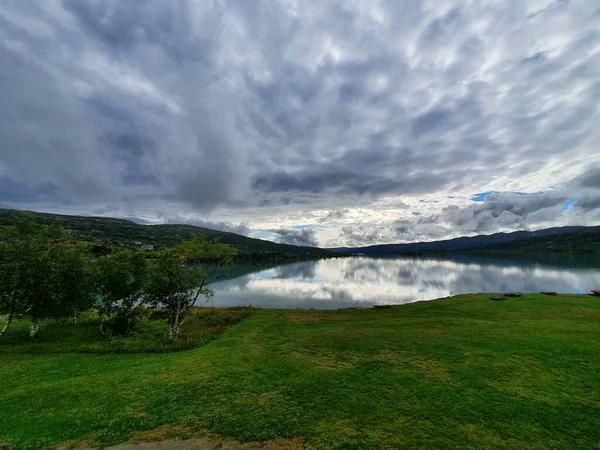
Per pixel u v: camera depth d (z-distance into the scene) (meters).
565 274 96.38
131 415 12.75
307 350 21.27
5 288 27.84
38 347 26.41
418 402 13.10
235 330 31.64
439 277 101.12
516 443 10.38
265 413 12.56
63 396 14.95
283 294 74.62
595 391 13.77
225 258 37.34
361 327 28.47
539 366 16.55
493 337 22.00
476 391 13.95
